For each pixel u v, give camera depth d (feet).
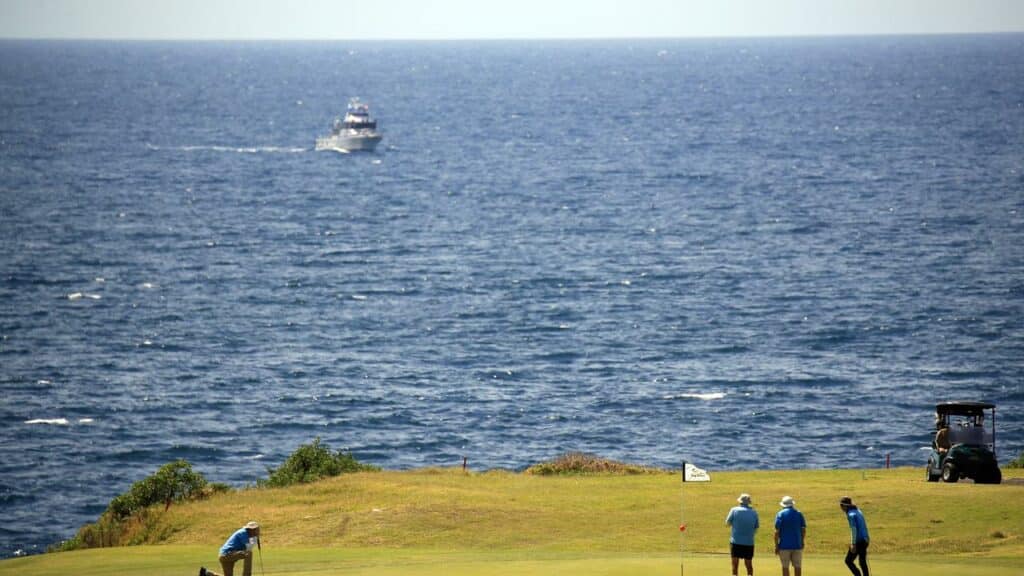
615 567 461.78
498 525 604.90
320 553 538.88
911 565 469.16
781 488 654.94
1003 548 524.11
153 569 500.74
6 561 547.08
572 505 637.71
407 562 496.23
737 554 426.10
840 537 552.41
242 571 492.13
